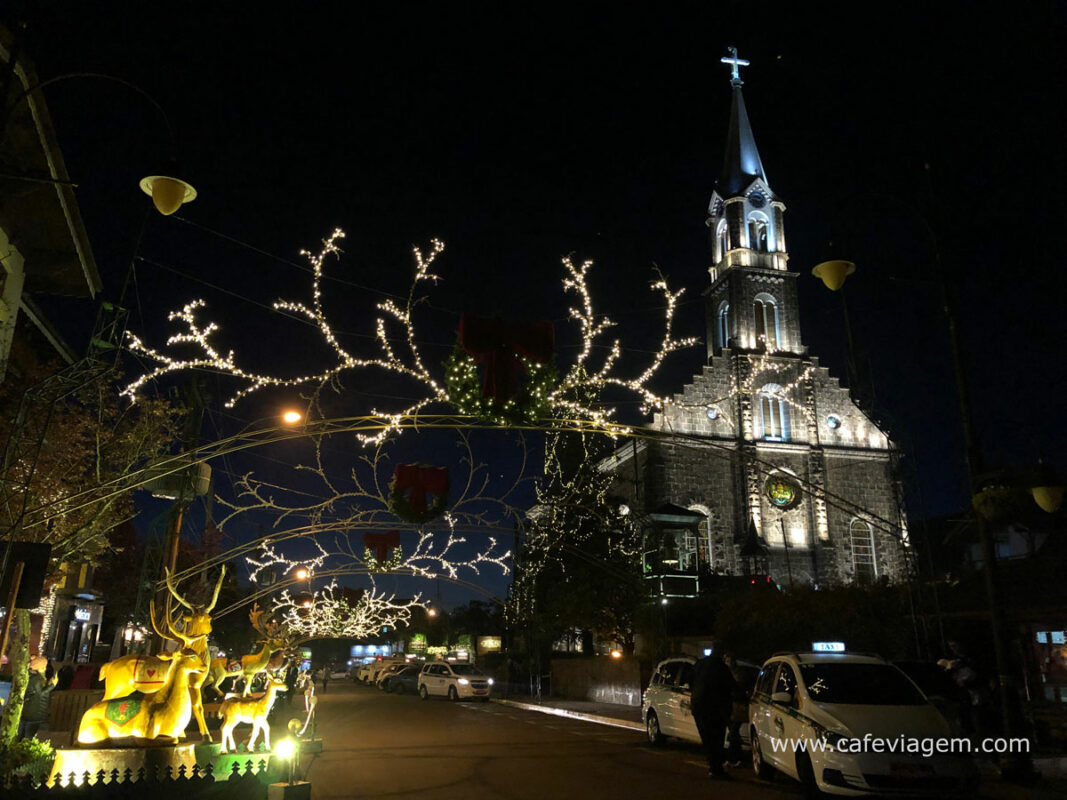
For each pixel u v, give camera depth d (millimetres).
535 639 35031
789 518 43812
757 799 10602
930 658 17953
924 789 9484
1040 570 18844
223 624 38281
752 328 47125
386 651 78688
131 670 10086
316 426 11406
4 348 13359
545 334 10727
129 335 11867
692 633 31469
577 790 11234
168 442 14422
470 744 16938
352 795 10891
